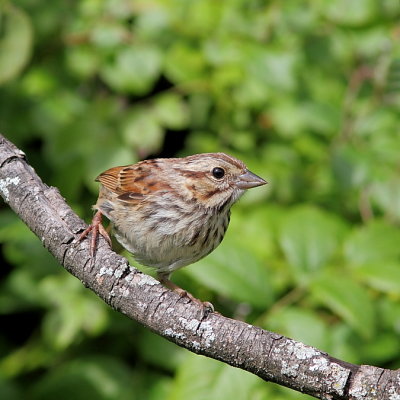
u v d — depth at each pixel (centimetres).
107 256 693
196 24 1170
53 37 1196
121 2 1169
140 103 1159
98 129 1119
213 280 884
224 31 1164
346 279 881
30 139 1208
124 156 1108
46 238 711
